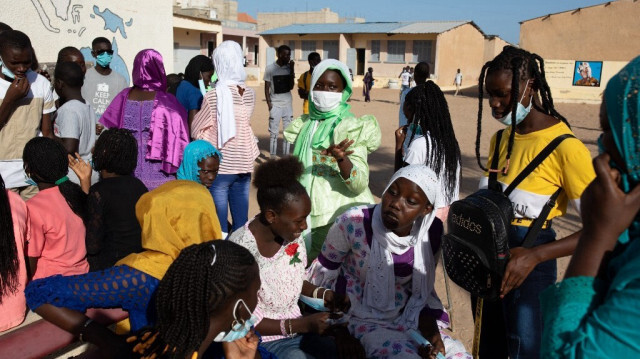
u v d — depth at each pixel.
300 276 3.04
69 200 3.39
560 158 2.78
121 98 4.92
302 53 43.34
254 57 47.06
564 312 1.43
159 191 2.62
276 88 10.37
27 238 3.22
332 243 3.15
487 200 2.59
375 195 8.62
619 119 1.34
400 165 4.34
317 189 4.04
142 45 10.28
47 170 3.27
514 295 2.97
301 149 4.15
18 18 7.79
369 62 41.31
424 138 3.77
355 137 3.99
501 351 3.29
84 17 8.92
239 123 5.18
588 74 29.66
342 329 2.97
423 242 3.04
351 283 3.18
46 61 8.30
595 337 1.33
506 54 2.90
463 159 11.99
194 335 1.83
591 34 29.25
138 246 3.18
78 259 3.44
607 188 1.39
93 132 4.97
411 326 3.02
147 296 2.44
